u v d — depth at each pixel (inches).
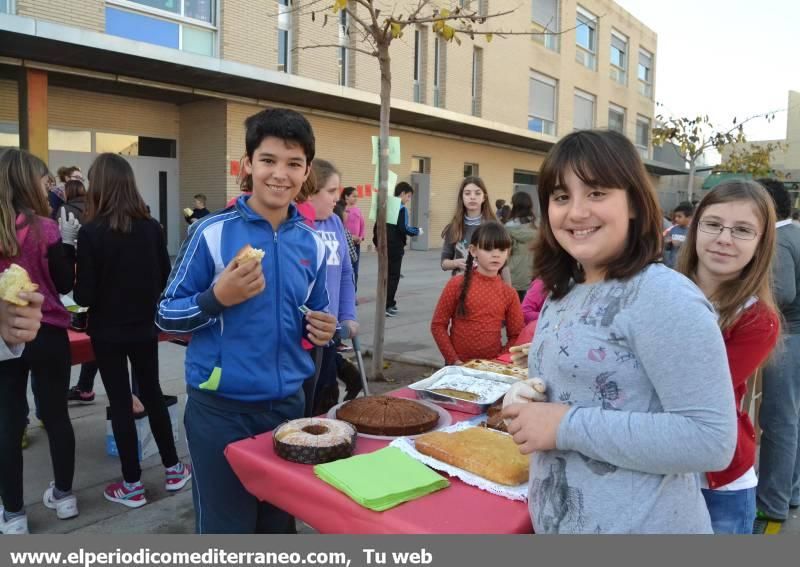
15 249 103.4
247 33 506.9
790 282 108.7
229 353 77.0
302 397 86.9
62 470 117.5
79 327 135.0
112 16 430.6
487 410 89.0
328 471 64.6
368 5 194.4
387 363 242.1
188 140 545.6
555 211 52.2
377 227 217.8
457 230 194.7
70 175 337.1
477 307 137.3
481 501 62.1
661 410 46.9
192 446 80.4
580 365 49.4
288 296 80.9
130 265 117.3
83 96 482.9
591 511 49.3
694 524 49.9
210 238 78.2
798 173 1182.3
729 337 76.5
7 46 368.5
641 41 1154.0
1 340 65.1
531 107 888.3
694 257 88.9
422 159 751.7
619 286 49.3
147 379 126.3
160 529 116.5
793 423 117.5
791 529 120.2
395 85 650.8
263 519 87.7
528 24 844.6
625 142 50.3
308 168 81.4
